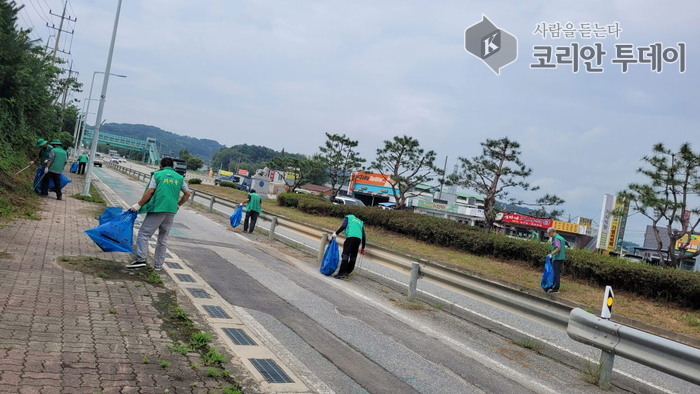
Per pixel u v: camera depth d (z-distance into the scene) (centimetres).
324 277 1084
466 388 516
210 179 10456
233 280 874
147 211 790
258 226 1955
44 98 3022
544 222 4425
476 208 5747
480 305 1083
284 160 5106
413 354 607
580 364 662
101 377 391
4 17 2347
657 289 1358
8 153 2159
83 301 580
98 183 3331
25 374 373
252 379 444
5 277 624
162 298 653
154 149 14050
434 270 953
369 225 2698
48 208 1438
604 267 1468
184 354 471
